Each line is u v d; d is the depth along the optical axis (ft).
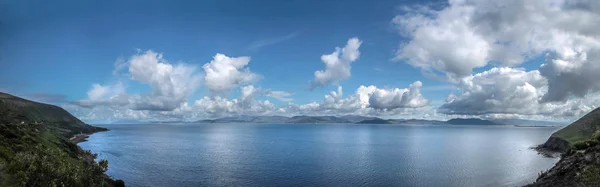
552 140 606.55
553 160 468.75
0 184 145.48
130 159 466.29
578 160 259.39
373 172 369.50
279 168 396.16
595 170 228.02
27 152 185.37
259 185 303.89
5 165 163.22
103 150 579.07
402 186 302.04
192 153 557.33
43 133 370.53
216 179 328.70
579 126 590.96
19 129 286.46
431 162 452.35
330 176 345.92
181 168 391.86
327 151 602.03
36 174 164.76
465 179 331.77
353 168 396.78
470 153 577.43
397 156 524.52
